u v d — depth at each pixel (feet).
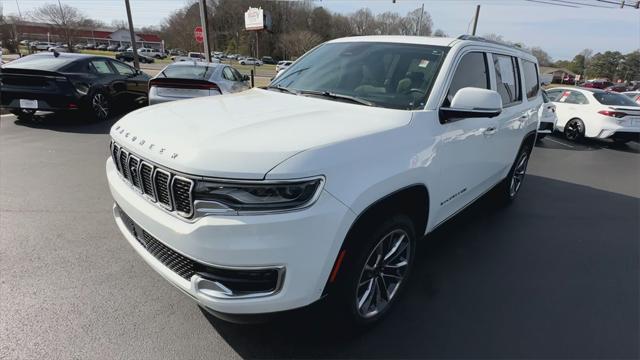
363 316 8.00
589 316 9.40
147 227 6.88
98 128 26.91
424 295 9.79
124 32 309.83
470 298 9.79
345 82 10.05
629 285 10.90
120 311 8.54
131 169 7.36
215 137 6.42
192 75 28.99
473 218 15.15
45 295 8.91
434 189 8.84
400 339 8.21
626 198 18.98
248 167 5.76
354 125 7.45
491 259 11.88
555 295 10.20
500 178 14.46
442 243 12.78
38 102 26.04
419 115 8.35
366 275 7.91
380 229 7.41
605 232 14.49
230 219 5.83
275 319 6.52
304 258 6.12
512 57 13.34
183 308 8.74
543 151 30.40
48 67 26.50
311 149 6.17
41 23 259.19
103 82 29.60
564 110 36.11
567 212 16.43
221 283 6.18
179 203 6.32
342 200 6.29
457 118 9.02
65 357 7.25
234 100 9.34
